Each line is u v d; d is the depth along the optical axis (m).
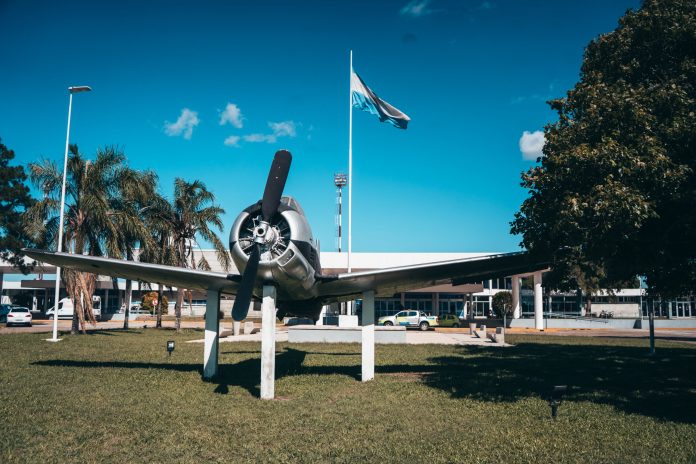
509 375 11.45
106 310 51.53
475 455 5.34
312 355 15.55
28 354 14.49
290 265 8.58
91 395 8.40
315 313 12.52
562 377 11.23
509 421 6.91
